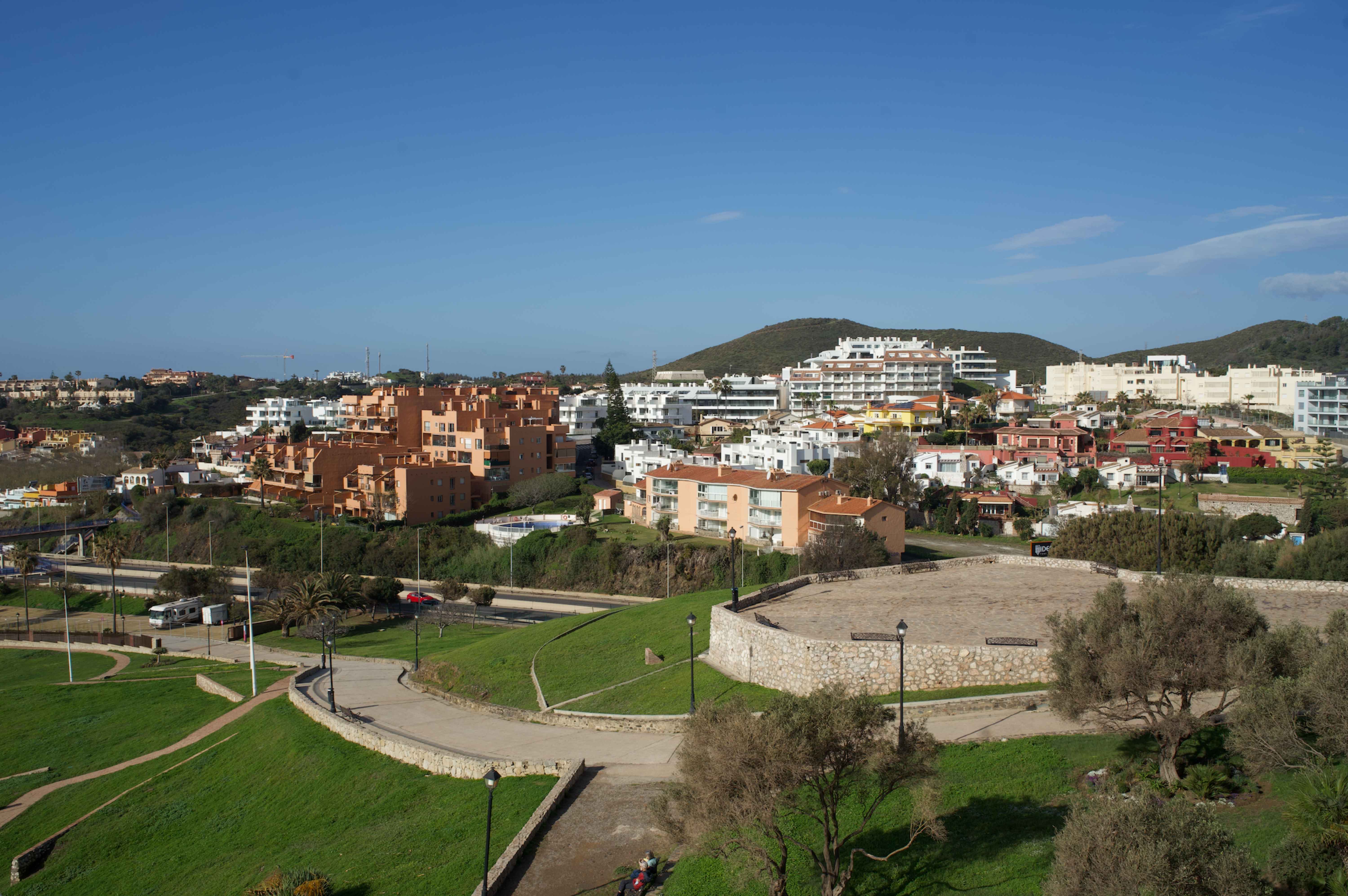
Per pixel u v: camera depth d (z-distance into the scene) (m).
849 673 38.72
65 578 125.06
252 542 138.38
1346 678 23.56
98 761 60.97
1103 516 79.12
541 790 37.06
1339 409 167.12
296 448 164.00
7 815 53.78
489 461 150.00
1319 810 20.91
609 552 110.19
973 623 42.41
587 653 56.97
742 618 45.00
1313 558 64.06
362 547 129.38
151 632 105.69
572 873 30.00
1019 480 138.62
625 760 39.09
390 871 34.03
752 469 134.12
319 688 63.72
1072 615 39.09
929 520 124.88
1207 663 26.23
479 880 30.89
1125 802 19.42
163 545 146.75
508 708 50.88
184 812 48.53
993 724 33.88
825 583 55.09
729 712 24.66
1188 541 72.12
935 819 24.92
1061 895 18.73
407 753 45.09
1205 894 17.58
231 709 65.81
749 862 26.38
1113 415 188.88
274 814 44.56
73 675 86.31
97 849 46.56
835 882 25.00
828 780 25.53
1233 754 28.34
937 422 181.12
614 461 178.00
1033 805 27.94
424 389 188.00
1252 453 144.25
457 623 95.44
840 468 133.38
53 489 184.50
